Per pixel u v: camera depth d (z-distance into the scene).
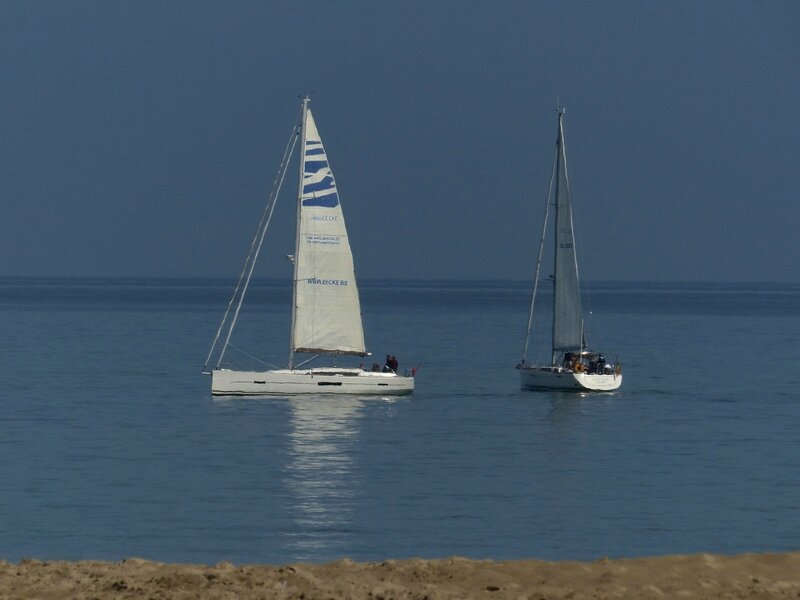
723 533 128.12
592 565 69.88
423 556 115.38
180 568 69.19
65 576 67.94
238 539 122.75
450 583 66.50
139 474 166.50
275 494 151.12
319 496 150.12
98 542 121.06
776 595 64.06
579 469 174.38
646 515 138.00
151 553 115.81
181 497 148.25
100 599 62.91
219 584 65.62
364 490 155.12
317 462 180.75
